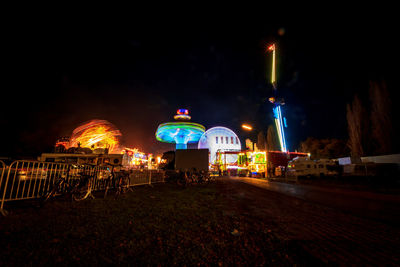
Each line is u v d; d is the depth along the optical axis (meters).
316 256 2.76
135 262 2.47
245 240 3.34
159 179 18.00
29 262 2.39
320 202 7.64
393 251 2.98
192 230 3.79
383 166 19.33
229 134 60.47
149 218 4.59
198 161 18.94
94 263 2.41
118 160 12.01
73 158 11.83
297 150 56.53
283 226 4.23
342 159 25.19
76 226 3.86
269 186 15.39
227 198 8.39
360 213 5.65
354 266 2.48
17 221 4.11
